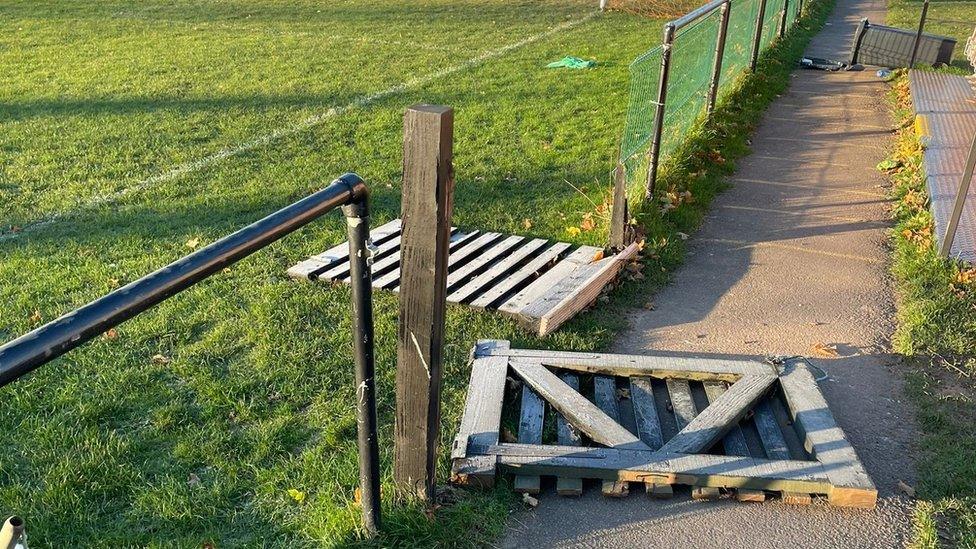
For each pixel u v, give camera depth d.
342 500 3.31
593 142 8.71
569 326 4.84
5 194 7.24
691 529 3.24
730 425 3.71
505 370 4.14
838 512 3.33
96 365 4.37
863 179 7.75
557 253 5.82
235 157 8.31
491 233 6.23
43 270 5.64
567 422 3.85
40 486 3.44
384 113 9.93
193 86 11.40
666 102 7.09
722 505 3.37
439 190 2.62
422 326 2.84
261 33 15.87
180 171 7.87
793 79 12.31
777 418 3.98
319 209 2.38
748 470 3.39
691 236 6.36
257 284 5.38
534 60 13.30
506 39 15.39
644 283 5.49
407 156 2.60
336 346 4.59
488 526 3.20
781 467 3.41
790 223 6.65
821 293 5.38
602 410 3.92
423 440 3.05
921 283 5.28
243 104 10.39
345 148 8.59
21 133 9.14
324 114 9.90
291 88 11.27
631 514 3.32
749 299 5.30
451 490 3.38
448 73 12.24
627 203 5.66
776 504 3.38
